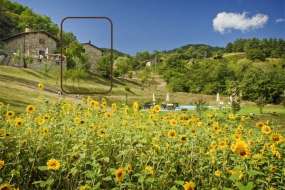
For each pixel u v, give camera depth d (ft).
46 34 287.07
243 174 20.85
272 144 24.47
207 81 329.52
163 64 479.82
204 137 26.58
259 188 21.36
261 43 610.65
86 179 21.77
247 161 22.15
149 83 371.56
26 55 266.57
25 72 229.86
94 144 23.97
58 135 24.80
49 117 28.17
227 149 23.85
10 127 25.88
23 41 280.51
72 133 25.53
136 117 31.73
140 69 538.47
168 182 21.42
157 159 22.59
